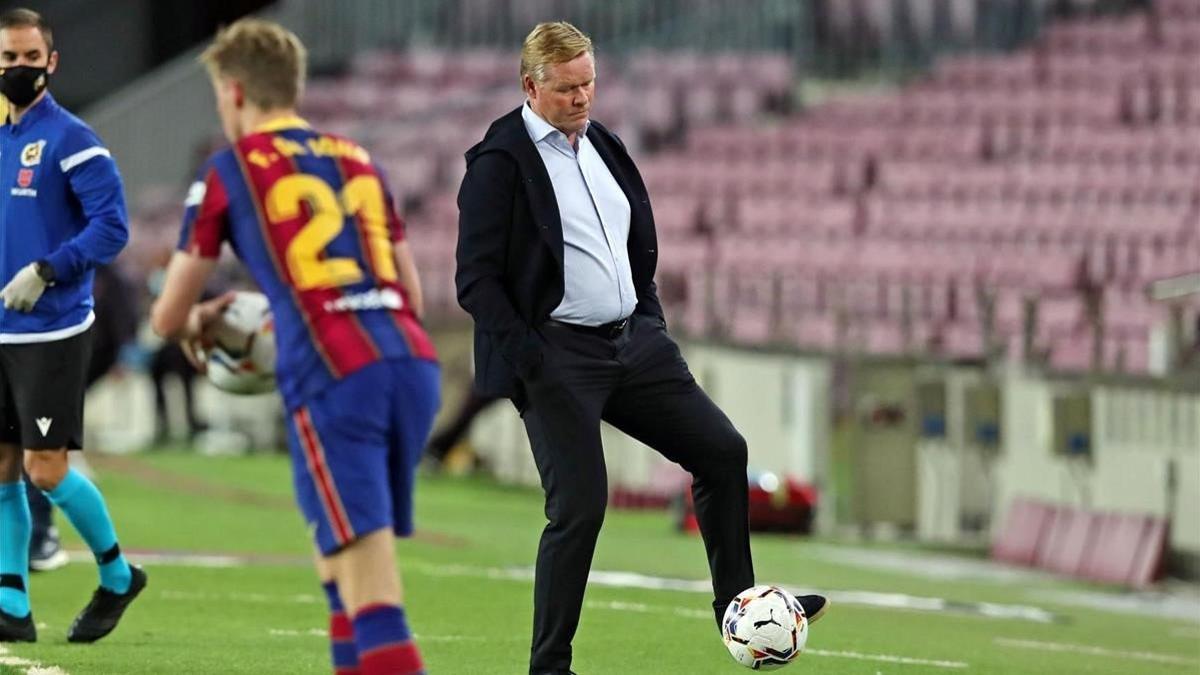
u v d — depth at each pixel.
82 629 26.09
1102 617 43.94
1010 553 59.69
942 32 97.25
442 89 103.75
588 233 21.66
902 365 67.31
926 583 50.00
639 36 103.56
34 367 25.02
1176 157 84.19
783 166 88.50
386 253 19.00
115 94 110.88
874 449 67.44
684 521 61.12
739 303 75.81
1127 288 71.56
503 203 21.39
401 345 18.48
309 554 43.81
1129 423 57.44
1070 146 86.88
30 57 24.98
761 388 71.00
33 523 35.88
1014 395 63.31
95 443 77.56
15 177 25.31
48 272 24.53
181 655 25.38
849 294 74.69
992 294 71.12
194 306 19.52
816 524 67.00
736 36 99.94
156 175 99.44
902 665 28.50
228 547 44.34
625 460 75.06
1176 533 54.75
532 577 40.66
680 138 95.69
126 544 43.69
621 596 37.56
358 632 17.97
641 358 21.95
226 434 79.12
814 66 98.12
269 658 25.50
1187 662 33.72
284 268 18.44
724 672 26.45
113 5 111.19
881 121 91.69
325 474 18.06
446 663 26.09
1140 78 91.19
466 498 68.50
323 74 106.75
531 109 21.75
